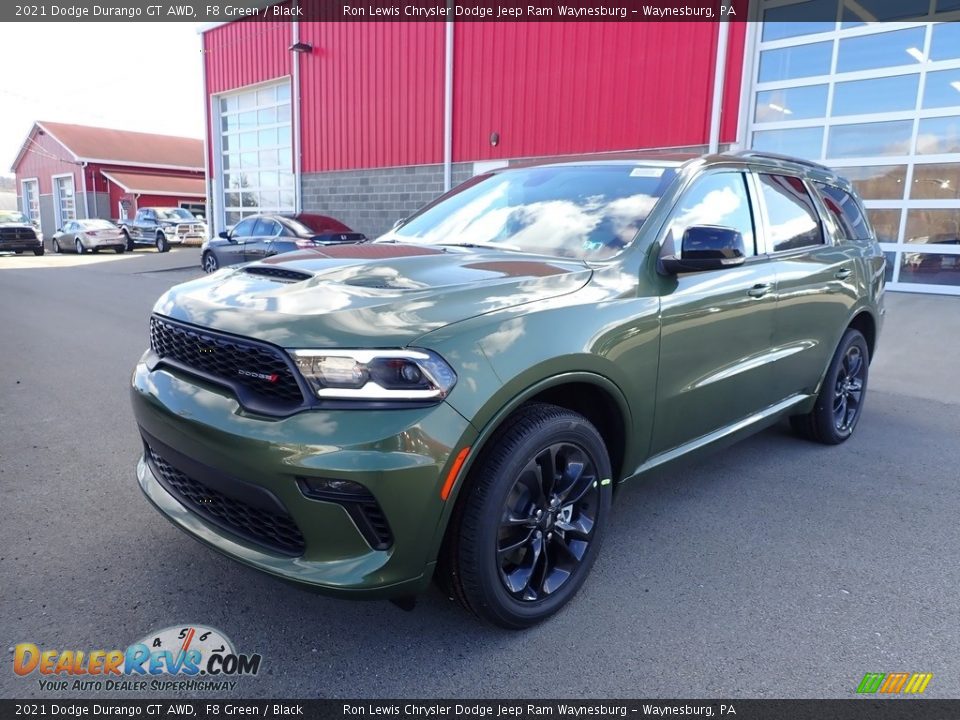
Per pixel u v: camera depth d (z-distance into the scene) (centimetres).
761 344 379
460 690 238
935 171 983
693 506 386
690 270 303
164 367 280
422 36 1501
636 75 1188
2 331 907
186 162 4191
